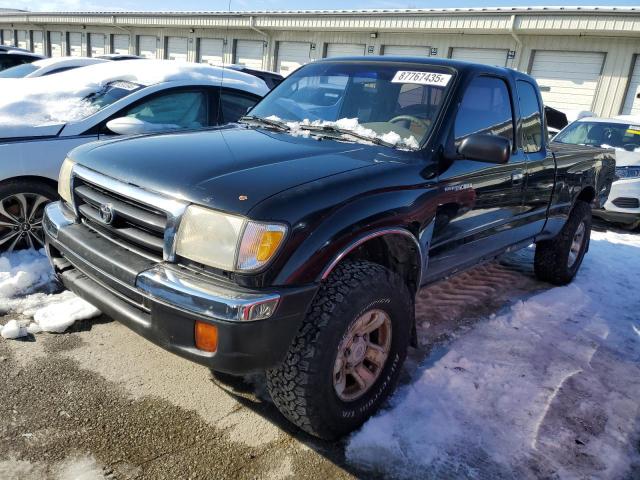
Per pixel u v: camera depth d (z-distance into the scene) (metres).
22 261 3.86
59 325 3.15
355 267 2.40
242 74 5.55
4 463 2.14
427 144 2.90
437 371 3.11
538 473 2.38
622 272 5.55
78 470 2.15
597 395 3.05
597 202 5.24
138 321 2.22
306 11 18.69
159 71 4.93
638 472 2.46
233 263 2.04
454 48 16.50
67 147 4.03
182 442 2.37
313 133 3.12
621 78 14.01
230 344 2.02
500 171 3.42
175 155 2.50
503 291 4.64
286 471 2.27
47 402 2.53
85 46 29.30
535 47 15.14
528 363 3.34
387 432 2.52
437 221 2.88
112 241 2.45
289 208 2.11
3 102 4.32
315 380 2.24
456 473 2.33
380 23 17.17
